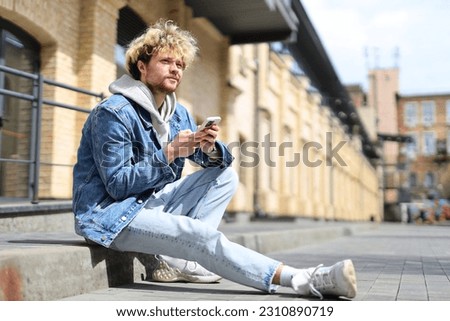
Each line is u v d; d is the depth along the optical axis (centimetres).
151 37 487
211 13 1794
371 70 9619
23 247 494
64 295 448
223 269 454
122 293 481
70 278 458
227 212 2156
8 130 1098
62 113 1195
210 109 1972
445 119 10044
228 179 522
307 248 1307
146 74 491
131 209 465
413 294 510
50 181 1156
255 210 2514
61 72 1202
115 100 470
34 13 1112
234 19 1869
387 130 9612
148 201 490
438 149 10019
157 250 470
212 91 1991
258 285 453
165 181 473
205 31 1912
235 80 2198
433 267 786
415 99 10169
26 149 1148
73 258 464
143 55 488
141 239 468
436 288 552
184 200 515
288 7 1895
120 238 474
